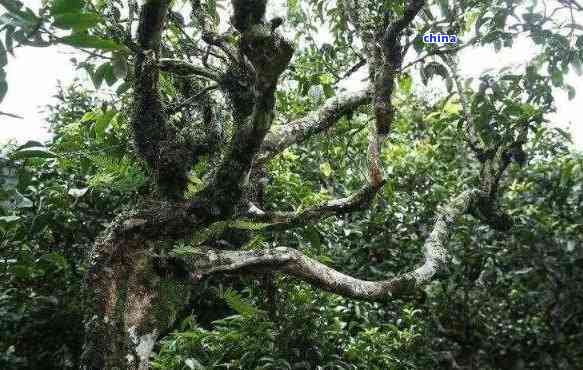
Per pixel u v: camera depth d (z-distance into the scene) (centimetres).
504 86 353
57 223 389
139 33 187
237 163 182
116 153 239
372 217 487
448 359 464
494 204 353
